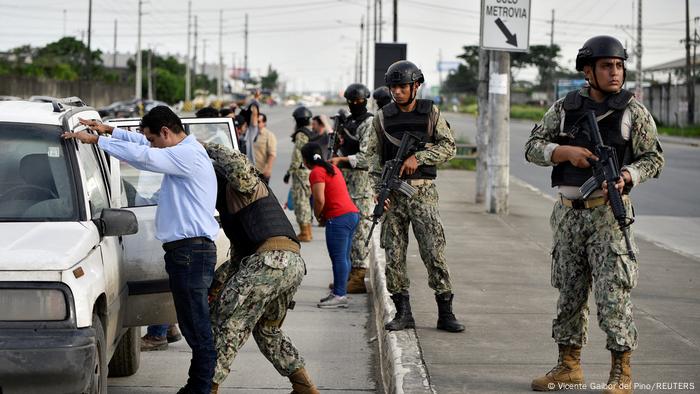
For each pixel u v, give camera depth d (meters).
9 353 5.02
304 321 9.71
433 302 9.12
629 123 5.77
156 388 7.31
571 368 6.21
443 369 6.72
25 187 5.98
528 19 16.56
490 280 10.38
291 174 15.63
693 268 11.57
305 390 6.52
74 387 5.13
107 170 7.09
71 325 5.16
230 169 6.15
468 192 22.22
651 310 8.84
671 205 21.11
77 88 76.81
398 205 7.75
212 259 6.20
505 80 17.20
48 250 5.30
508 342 7.53
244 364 8.05
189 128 8.94
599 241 5.80
